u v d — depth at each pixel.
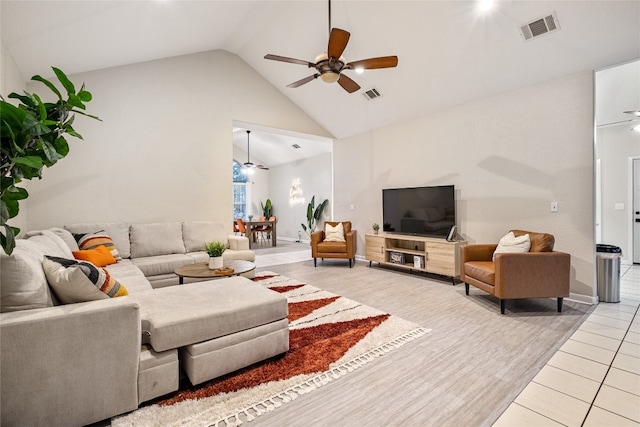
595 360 2.01
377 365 1.94
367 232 5.63
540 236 3.05
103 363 1.40
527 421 1.45
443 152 4.42
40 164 1.13
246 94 5.05
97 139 3.78
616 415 1.49
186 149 4.45
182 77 4.42
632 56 2.83
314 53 4.30
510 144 3.70
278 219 10.19
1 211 1.14
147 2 2.74
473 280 3.30
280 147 8.87
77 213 3.65
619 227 5.26
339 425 1.42
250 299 1.96
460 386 1.72
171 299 1.95
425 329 2.50
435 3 3.12
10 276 1.33
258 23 4.09
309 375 1.82
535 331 2.47
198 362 1.64
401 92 4.43
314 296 3.42
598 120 5.03
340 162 6.14
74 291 1.51
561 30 2.88
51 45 2.80
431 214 4.44
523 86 3.57
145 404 1.55
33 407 1.27
